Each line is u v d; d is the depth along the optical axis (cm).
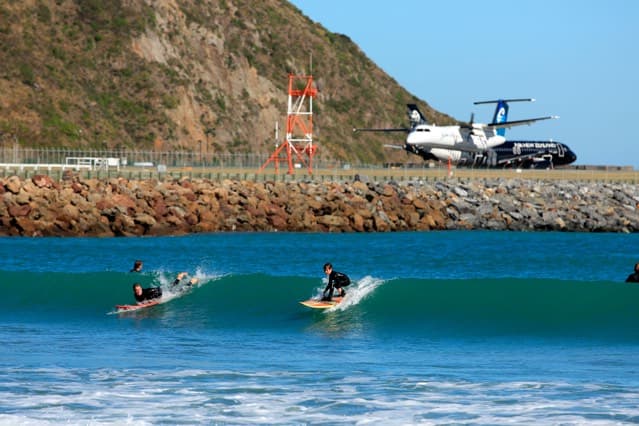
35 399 3139
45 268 8000
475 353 3953
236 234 12294
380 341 4188
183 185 12938
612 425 2830
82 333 4372
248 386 3334
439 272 8488
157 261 8762
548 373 3553
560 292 4631
